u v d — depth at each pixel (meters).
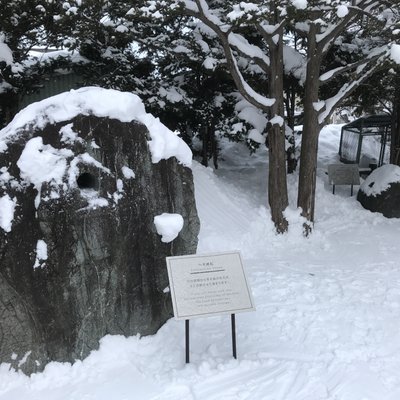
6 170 3.44
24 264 3.44
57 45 8.34
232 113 10.50
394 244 7.50
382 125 12.77
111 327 3.91
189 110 10.25
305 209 7.82
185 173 4.27
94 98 3.73
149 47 8.55
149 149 4.00
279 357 3.88
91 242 3.63
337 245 7.49
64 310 3.61
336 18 7.19
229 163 13.27
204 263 3.73
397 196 9.34
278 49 7.36
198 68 9.45
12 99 8.80
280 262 6.50
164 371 3.64
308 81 7.61
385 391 3.38
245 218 7.80
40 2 5.98
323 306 4.87
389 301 5.02
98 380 3.53
